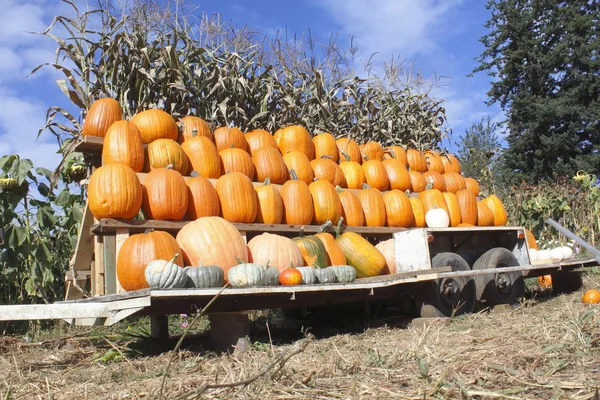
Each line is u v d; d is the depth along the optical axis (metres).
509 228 6.94
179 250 4.75
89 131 5.88
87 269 5.97
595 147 25.42
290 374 2.98
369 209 6.91
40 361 4.28
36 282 6.54
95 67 6.96
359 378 2.99
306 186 6.39
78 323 4.94
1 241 6.00
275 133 7.82
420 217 7.30
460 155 22.16
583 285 8.12
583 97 26.77
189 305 4.26
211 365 3.64
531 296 7.63
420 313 5.57
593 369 2.95
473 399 2.49
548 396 2.52
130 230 5.19
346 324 5.86
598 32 26.89
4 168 6.39
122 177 5.07
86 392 3.05
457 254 6.73
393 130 10.13
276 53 10.90
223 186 5.77
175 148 5.83
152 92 7.37
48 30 6.61
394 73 10.18
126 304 3.94
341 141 8.06
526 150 26.66
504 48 28.27
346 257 5.93
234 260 4.95
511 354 3.39
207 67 7.99
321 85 9.12
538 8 27.84
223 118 8.13
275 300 4.62
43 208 6.61
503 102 28.72
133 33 7.21
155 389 2.96
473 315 5.71
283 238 5.42
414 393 2.59
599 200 11.79
